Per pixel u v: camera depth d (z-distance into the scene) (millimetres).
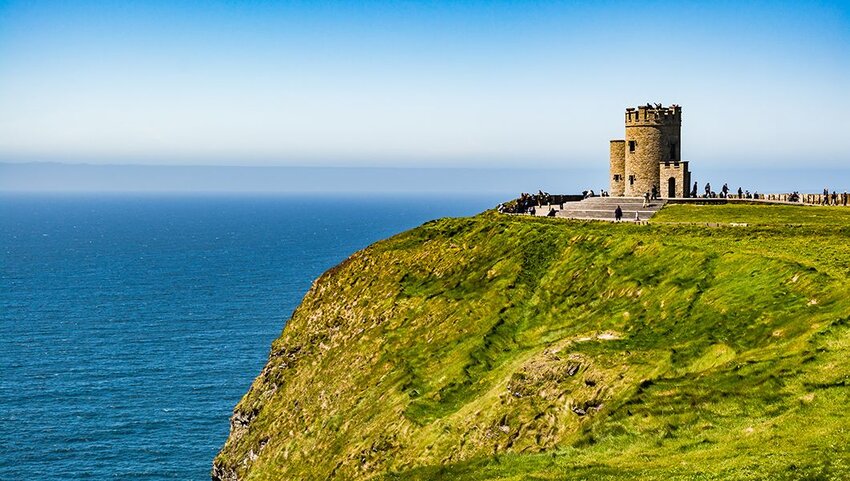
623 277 58344
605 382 43906
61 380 117438
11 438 95812
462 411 49688
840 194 100125
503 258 71562
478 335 61094
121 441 95688
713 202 100562
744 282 48250
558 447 39969
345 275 83750
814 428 32094
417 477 41531
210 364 126375
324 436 61875
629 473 33438
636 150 108188
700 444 34406
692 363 42094
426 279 76312
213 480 77438
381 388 61000
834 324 38312
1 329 149750
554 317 59625
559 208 101438
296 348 79625
